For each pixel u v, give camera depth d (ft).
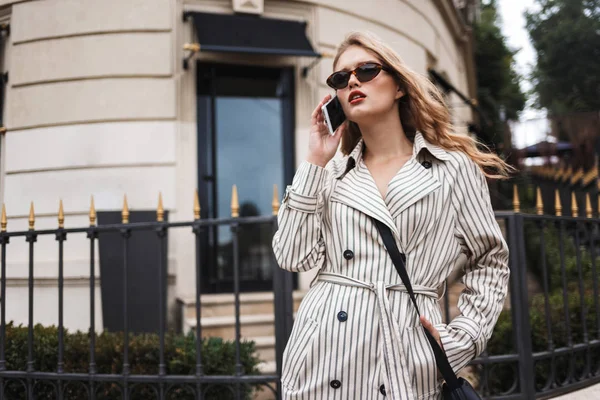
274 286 8.93
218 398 10.33
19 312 16.62
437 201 4.26
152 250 15.84
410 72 4.60
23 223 17.12
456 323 4.33
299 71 19.33
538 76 61.77
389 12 21.81
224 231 18.94
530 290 18.76
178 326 16.51
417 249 4.24
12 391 10.73
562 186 26.16
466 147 4.85
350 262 4.32
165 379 9.21
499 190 33.40
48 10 17.70
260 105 19.69
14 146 17.56
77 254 16.49
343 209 4.42
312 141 4.63
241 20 18.31
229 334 15.75
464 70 38.55
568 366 10.93
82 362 10.60
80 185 16.92
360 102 4.48
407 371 3.98
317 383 4.16
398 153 4.72
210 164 18.71
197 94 18.69
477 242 4.50
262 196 19.48
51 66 17.51
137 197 16.88
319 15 19.43
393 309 4.11
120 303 15.35
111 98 17.20
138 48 17.42
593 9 58.65
